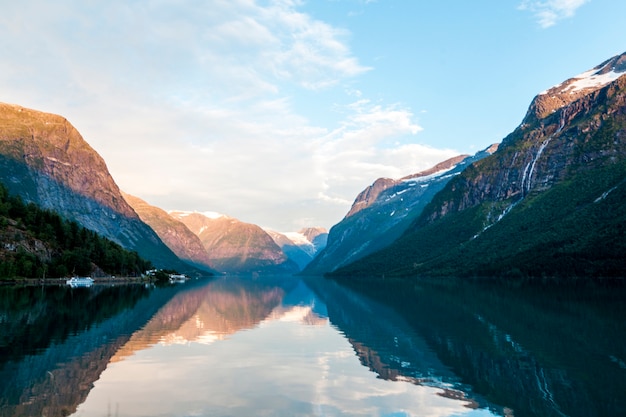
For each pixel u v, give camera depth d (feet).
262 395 98.78
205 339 169.07
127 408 88.79
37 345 147.13
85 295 373.61
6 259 524.11
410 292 446.19
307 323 217.56
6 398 92.27
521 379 110.83
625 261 609.83
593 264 644.69
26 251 550.77
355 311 272.10
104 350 143.23
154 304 315.99
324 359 134.31
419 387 105.29
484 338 166.09
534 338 163.94
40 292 391.86
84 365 122.01
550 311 246.27
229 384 106.73
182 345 155.43
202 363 127.95
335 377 113.80
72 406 89.10
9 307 257.75
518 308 265.75
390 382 109.29
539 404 92.84
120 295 395.14
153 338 168.25
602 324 195.31
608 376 111.86
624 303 282.97
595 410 89.15
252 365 126.31
